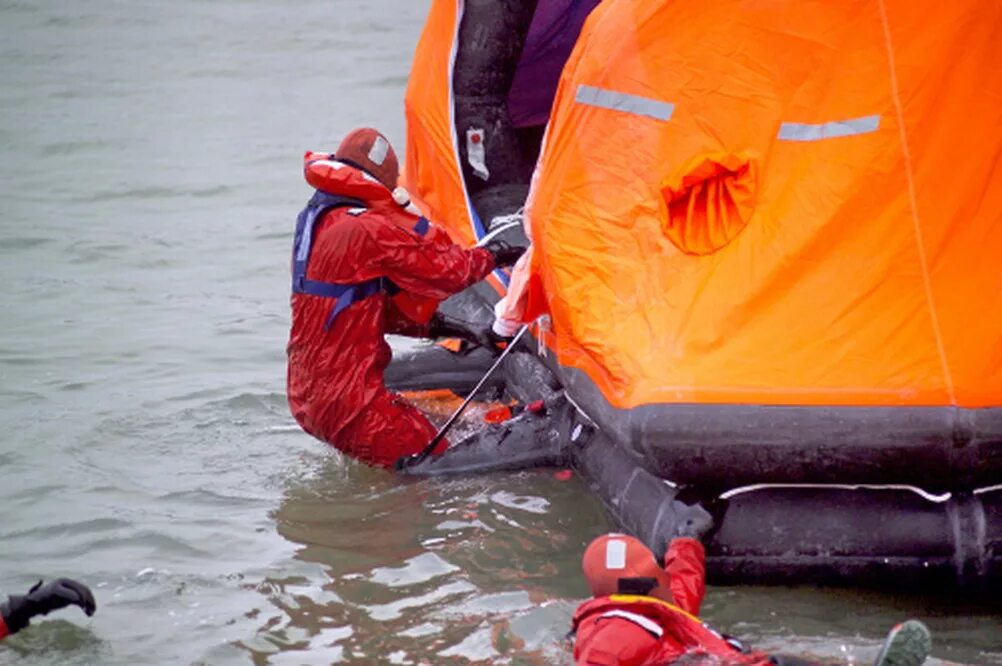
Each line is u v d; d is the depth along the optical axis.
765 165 11.38
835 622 10.38
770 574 10.66
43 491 13.05
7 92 31.27
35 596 10.18
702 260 11.30
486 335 14.05
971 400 10.20
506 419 13.91
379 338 13.22
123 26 37.03
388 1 39.22
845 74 11.20
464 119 15.40
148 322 17.66
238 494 13.04
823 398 10.41
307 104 29.62
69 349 16.67
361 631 10.55
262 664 10.14
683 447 10.52
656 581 9.03
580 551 11.74
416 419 13.36
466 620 10.63
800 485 10.70
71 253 20.55
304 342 13.15
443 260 13.08
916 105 10.93
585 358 11.93
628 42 12.01
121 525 12.38
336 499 12.90
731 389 10.57
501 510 12.52
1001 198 10.82
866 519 10.49
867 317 10.70
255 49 34.47
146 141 27.14
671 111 11.77
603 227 11.91
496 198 15.38
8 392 15.38
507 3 15.16
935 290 10.68
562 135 12.34
